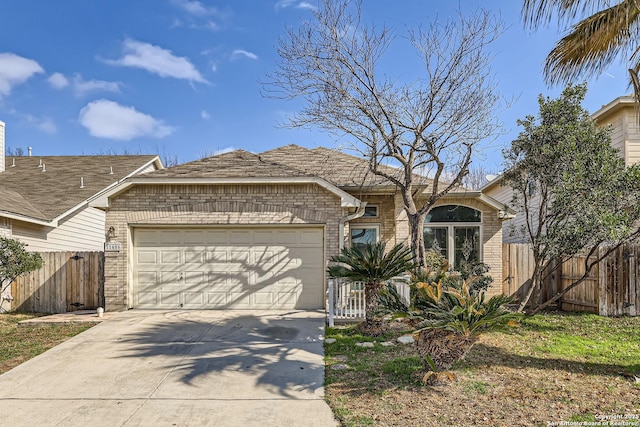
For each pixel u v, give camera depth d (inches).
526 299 381.4
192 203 411.5
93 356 272.4
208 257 416.2
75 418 187.8
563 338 310.8
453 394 208.2
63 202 565.9
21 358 271.0
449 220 484.4
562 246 329.4
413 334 205.5
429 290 216.5
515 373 236.5
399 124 386.9
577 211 309.3
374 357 269.6
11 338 319.9
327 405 199.3
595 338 312.0
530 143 331.6
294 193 412.5
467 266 430.0
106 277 406.3
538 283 402.0
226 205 411.5
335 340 310.2
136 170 731.4
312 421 183.6
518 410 189.8
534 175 339.9
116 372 243.8
